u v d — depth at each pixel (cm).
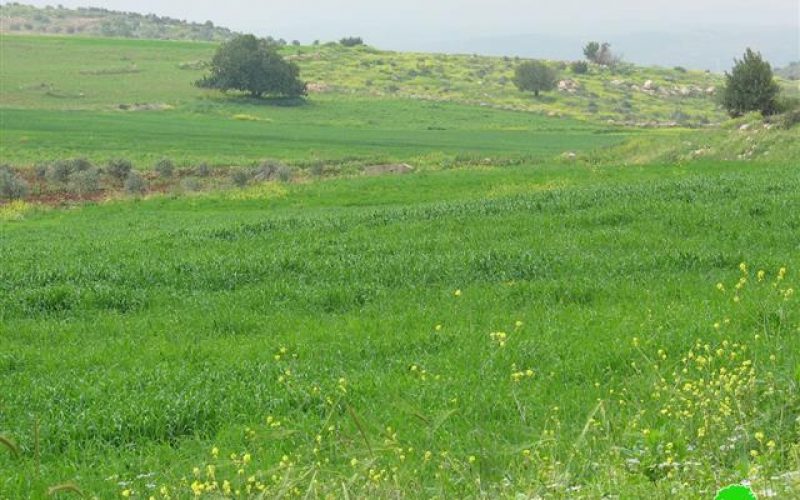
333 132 12175
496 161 8138
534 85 18562
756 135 6512
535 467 877
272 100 15912
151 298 2408
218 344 1911
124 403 1472
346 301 2288
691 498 749
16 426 1412
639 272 2336
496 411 1303
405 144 10756
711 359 1209
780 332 1505
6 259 3031
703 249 2502
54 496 1070
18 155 8838
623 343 1598
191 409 1417
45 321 2238
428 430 1036
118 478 1160
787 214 2880
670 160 6756
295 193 5719
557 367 1510
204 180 7156
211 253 2941
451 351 1705
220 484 1004
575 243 2731
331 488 855
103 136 10575
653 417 1106
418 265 2533
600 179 5525
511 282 2317
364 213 3616
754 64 8231
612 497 776
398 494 849
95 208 5481
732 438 950
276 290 2389
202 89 16475
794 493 702
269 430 1261
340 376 1570
